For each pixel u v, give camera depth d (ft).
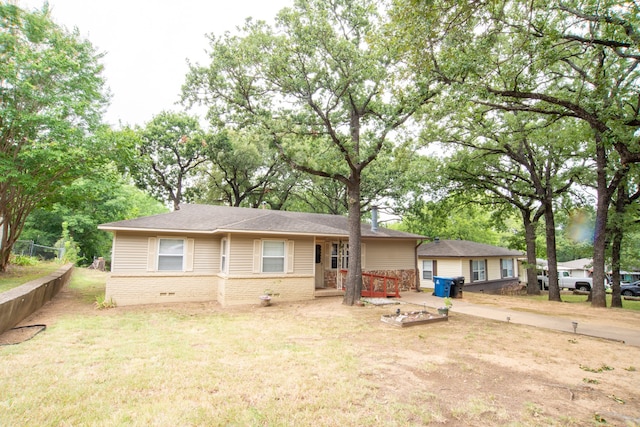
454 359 19.30
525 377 16.70
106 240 98.22
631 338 24.67
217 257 43.39
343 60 34.71
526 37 24.22
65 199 48.21
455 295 47.29
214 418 12.21
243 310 35.63
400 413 12.78
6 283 35.73
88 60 41.96
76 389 14.49
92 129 41.52
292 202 111.75
